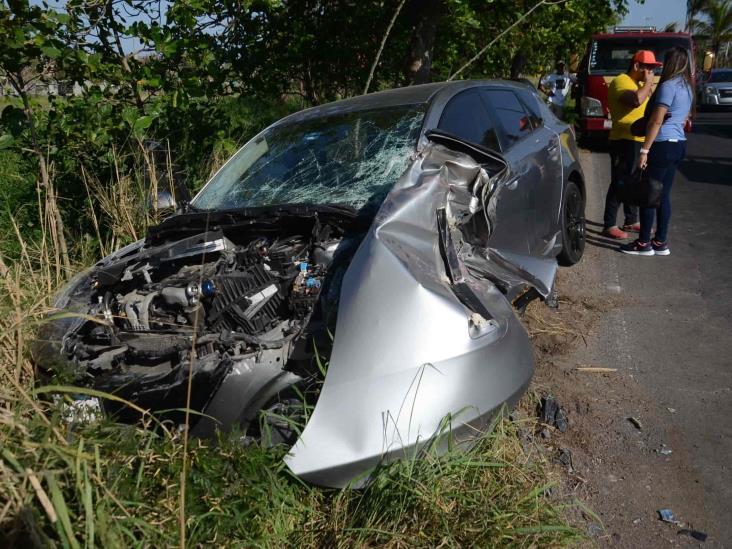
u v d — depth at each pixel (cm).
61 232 479
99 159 615
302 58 793
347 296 279
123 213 551
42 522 208
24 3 518
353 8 793
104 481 234
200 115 656
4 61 528
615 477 312
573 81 1471
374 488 262
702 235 671
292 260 333
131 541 223
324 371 278
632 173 598
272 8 681
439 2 769
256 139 475
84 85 592
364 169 395
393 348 267
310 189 398
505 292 338
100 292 362
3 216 599
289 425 288
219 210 397
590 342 445
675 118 571
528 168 457
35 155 608
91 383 310
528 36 902
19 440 237
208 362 294
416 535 248
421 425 260
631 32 1257
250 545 247
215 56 652
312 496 278
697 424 349
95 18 593
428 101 427
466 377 269
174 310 329
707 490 301
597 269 586
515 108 507
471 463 272
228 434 286
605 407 367
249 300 318
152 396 292
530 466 296
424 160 338
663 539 273
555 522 264
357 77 846
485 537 248
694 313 482
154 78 590
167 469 252
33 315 334
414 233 301
